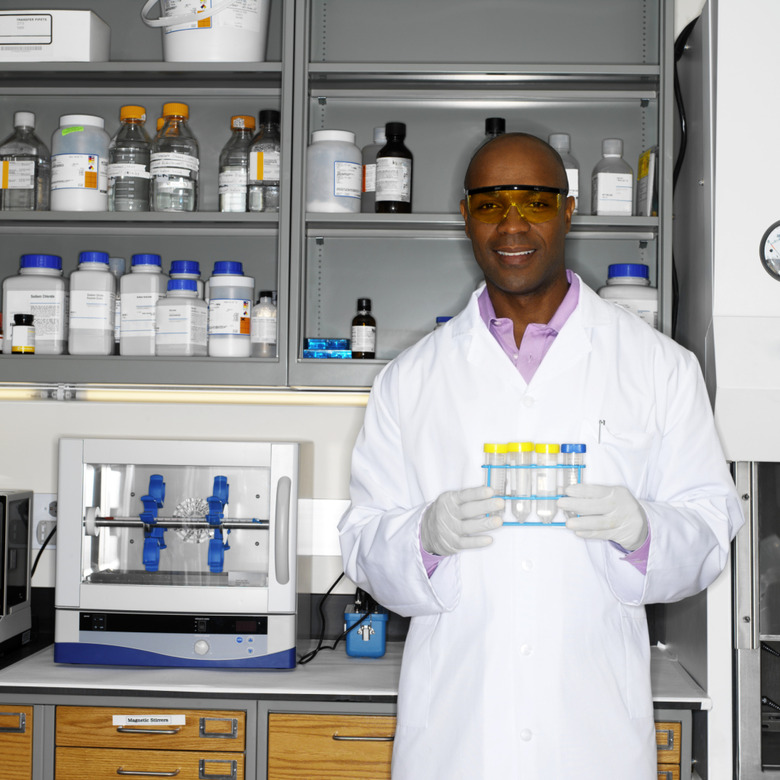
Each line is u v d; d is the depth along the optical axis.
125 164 1.99
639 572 1.27
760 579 1.80
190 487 1.92
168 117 2.04
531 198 1.32
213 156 2.20
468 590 1.33
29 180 2.02
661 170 1.86
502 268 1.35
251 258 2.19
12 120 2.22
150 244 2.20
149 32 2.21
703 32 1.83
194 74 2.00
